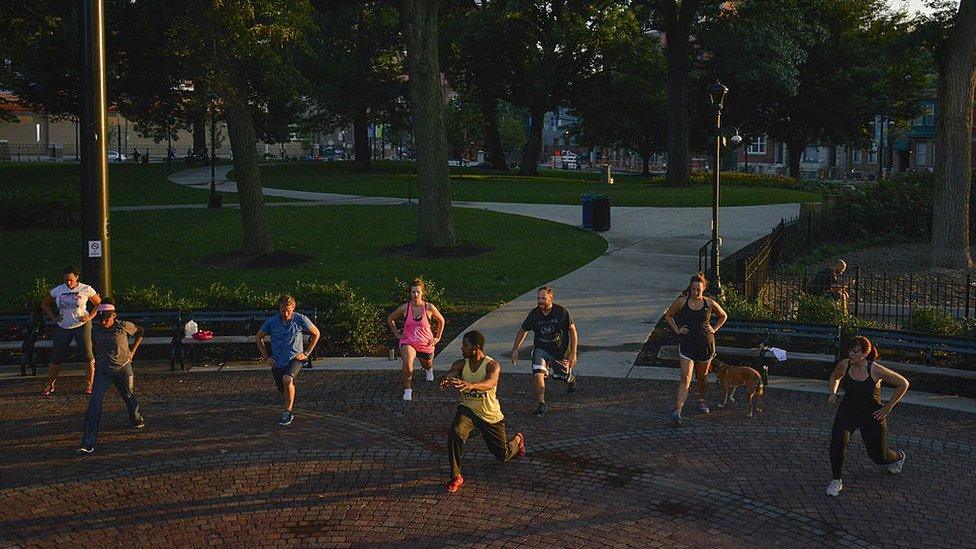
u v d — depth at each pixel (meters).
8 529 8.45
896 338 13.77
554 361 12.25
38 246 27.34
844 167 88.31
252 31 21.84
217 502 9.06
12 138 88.06
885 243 31.44
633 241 28.59
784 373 14.15
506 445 9.88
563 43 57.50
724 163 92.81
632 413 12.06
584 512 8.76
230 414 12.19
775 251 24.97
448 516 8.66
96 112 15.12
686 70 49.38
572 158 103.19
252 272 22.84
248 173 24.14
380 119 61.31
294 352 11.73
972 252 29.23
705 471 9.90
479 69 59.56
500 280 21.86
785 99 60.88
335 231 29.56
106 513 8.81
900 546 8.01
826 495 9.20
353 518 8.63
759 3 50.62
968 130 25.41
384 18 30.58
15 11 30.16
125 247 26.77
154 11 24.64
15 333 16.52
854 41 59.31
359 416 12.03
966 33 24.78
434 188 25.53
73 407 12.62
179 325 14.90
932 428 11.44
